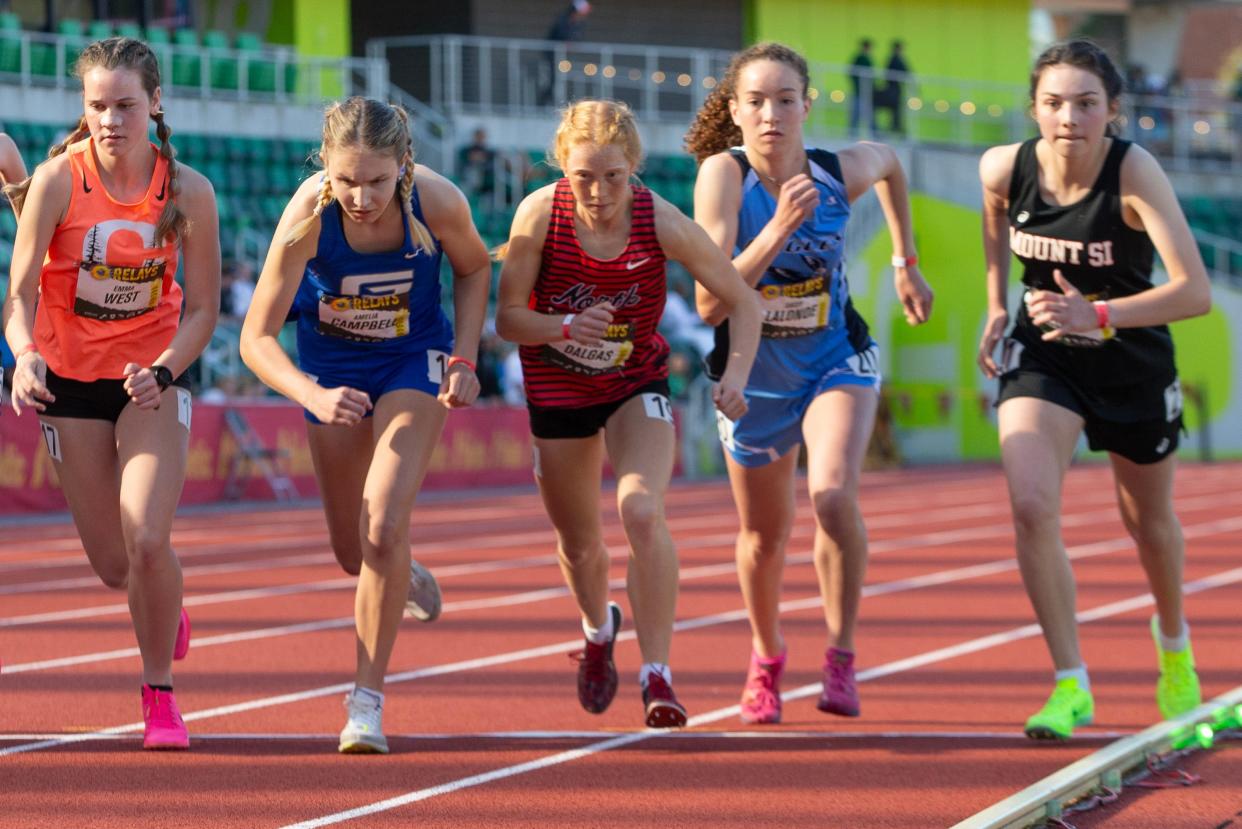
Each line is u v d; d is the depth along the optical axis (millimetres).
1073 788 13898
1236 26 133500
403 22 89750
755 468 17438
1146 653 22891
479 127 73500
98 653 22641
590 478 16641
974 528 45594
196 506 54938
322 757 15797
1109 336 16594
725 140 17688
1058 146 16328
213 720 17781
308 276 15719
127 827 12992
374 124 14461
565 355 15883
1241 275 89812
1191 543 40656
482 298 16188
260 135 72000
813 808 13977
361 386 16203
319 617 26875
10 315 14750
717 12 95188
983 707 18891
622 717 18203
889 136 87500
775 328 17000
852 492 16828
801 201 15688
